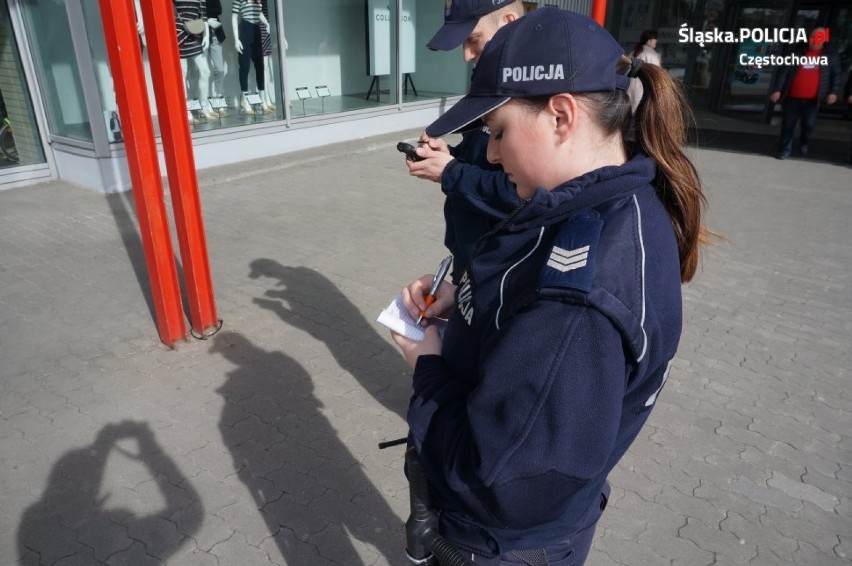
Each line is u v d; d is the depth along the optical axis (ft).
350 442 9.50
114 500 8.19
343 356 11.83
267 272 15.51
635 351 2.82
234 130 25.39
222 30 25.04
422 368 3.73
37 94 21.74
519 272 3.13
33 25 20.74
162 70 10.05
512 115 3.12
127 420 9.77
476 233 6.77
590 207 3.04
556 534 3.63
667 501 8.56
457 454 3.18
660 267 2.98
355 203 21.48
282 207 20.81
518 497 2.88
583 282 2.74
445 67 35.88
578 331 2.73
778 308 14.53
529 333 2.81
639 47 24.09
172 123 10.43
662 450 9.59
